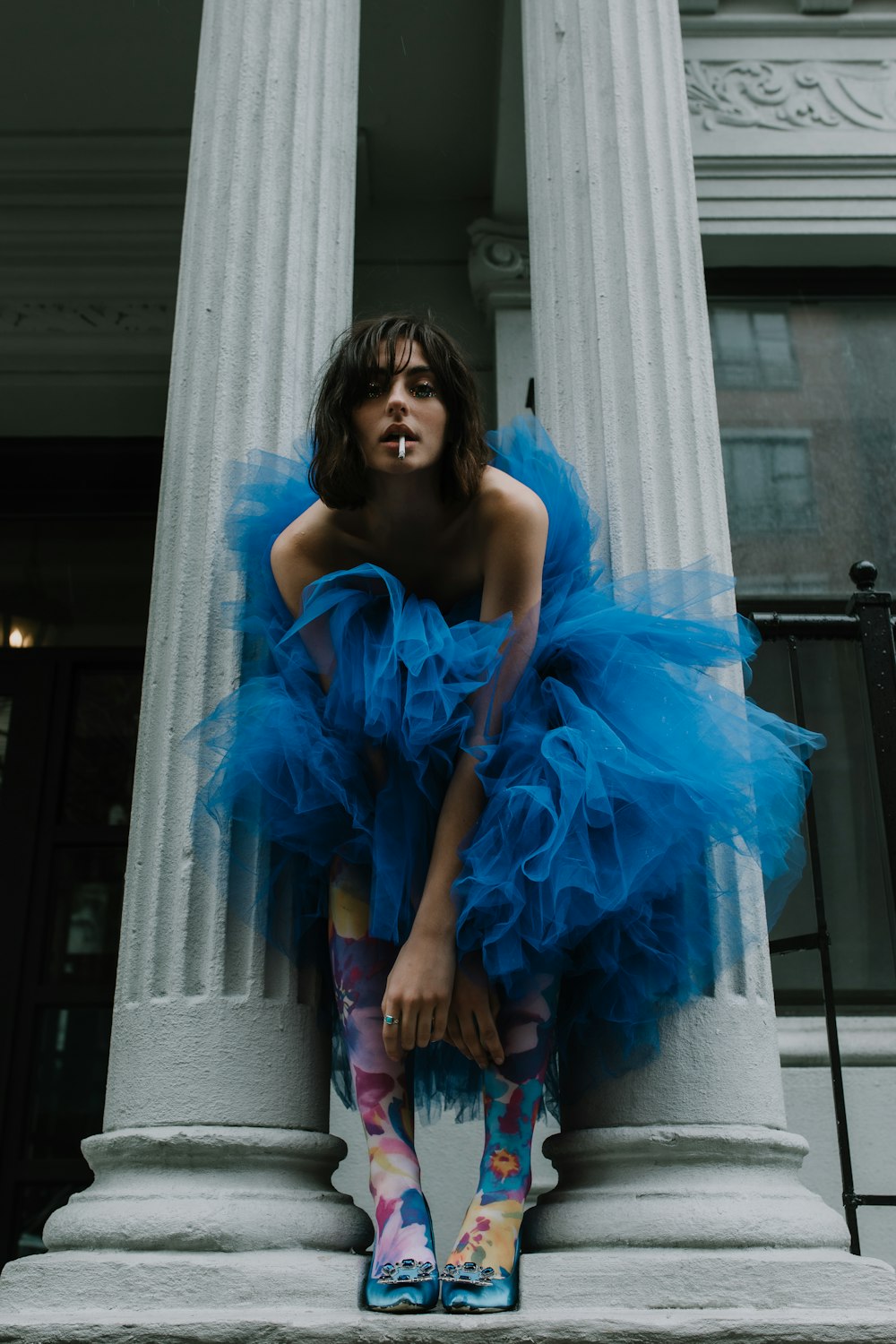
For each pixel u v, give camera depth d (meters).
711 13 5.13
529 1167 1.91
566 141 2.87
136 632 5.20
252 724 1.98
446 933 1.83
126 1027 2.07
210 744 2.03
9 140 5.29
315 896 2.16
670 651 2.07
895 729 2.89
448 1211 3.45
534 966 1.98
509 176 5.14
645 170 2.79
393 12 4.84
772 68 5.09
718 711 1.99
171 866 2.16
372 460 1.89
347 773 1.95
